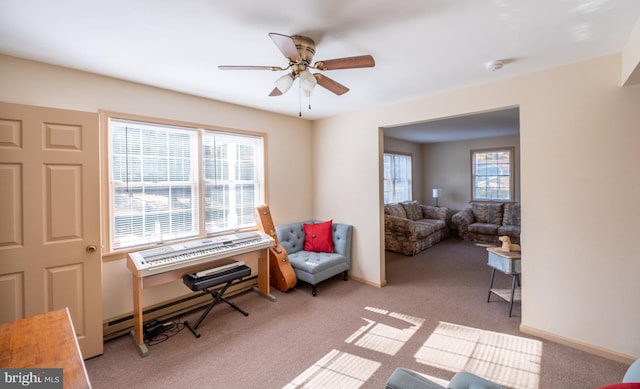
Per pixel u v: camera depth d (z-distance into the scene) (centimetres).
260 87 284
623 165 208
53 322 130
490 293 332
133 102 267
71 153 215
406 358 218
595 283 220
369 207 376
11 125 194
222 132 336
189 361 219
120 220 266
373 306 310
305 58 188
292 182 417
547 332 241
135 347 238
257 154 379
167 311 288
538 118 242
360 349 231
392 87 285
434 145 764
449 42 194
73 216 216
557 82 233
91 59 217
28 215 200
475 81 269
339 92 232
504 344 235
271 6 152
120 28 173
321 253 385
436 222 626
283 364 213
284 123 405
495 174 668
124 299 263
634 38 176
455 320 276
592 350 220
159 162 290
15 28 171
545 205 239
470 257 502
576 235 227
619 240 211
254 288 358
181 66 232
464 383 120
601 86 215
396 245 539
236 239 309
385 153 665
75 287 218
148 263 240
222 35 183
